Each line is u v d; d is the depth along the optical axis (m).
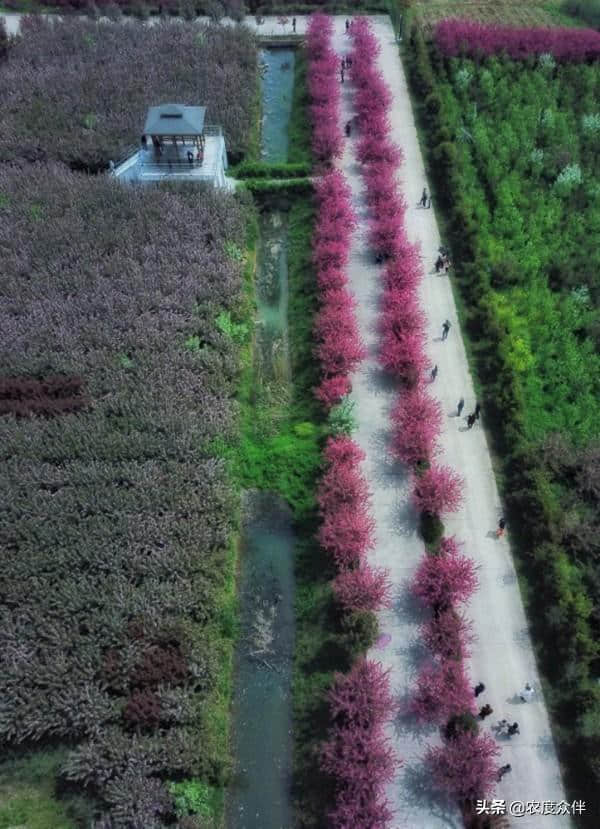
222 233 45.38
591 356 38.97
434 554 31.62
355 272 44.56
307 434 36.78
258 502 34.84
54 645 28.55
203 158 49.16
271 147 56.09
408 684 28.45
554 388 37.66
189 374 37.59
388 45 64.12
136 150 51.50
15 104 55.28
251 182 50.41
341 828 24.12
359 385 38.69
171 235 44.38
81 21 64.19
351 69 59.78
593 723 26.91
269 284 45.66
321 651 29.62
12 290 41.28
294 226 49.00
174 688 27.94
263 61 64.50
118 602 29.52
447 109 55.72
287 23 67.25
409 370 37.84
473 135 53.03
